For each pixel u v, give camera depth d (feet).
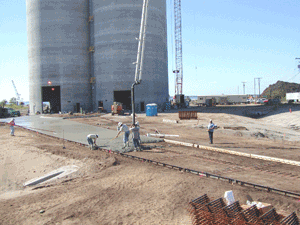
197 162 36.35
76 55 184.44
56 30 180.04
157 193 24.38
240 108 204.13
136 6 175.11
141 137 59.06
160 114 144.56
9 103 480.23
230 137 63.98
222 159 38.27
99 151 45.19
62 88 181.68
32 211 21.01
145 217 19.21
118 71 174.81
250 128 78.69
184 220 18.47
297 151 44.52
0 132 74.38
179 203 21.76
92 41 188.14
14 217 19.89
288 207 20.57
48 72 181.57
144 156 40.34
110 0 175.01
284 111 148.46
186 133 70.18
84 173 32.94
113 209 20.92
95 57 185.06
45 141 57.21
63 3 180.24
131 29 174.40
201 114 136.67
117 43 174.50
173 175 30.27
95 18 182.70
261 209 17.35
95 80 186.70
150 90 179.83
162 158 38.91
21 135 67.72
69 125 90.12
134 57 175.63
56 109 200.44
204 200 18.63
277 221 16.26
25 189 28.45
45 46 180.96
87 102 190.70
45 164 38.19
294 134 70.03
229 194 18.54
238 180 26.73
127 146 46.83
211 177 29.04
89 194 24.72
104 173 32.12
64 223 18.54
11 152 45.80
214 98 294.05
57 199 23.71
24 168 36.99
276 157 38.86
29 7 187.01
